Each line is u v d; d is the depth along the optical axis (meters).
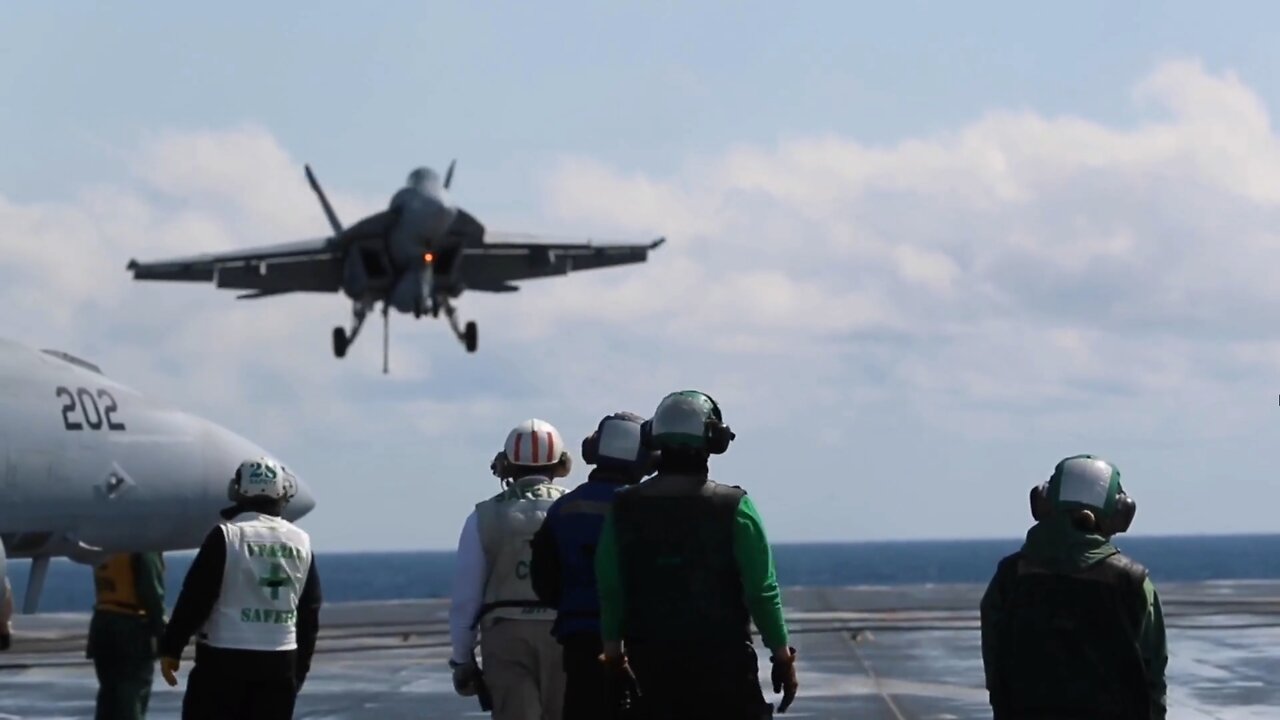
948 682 34.38
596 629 15.52
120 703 23.17
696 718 13.16
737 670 13.19
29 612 30.23
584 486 15.84
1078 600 12.77
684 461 13.52
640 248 84.06
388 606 69.44
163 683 34.97
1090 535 13.02
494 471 17.97
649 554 13.27
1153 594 12.91
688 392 13.76
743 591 13.30
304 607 17.19
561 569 15.70
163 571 23.48
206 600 16.59
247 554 16.70
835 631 47.78
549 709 17.38
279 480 17.31
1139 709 12.80
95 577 23.44
